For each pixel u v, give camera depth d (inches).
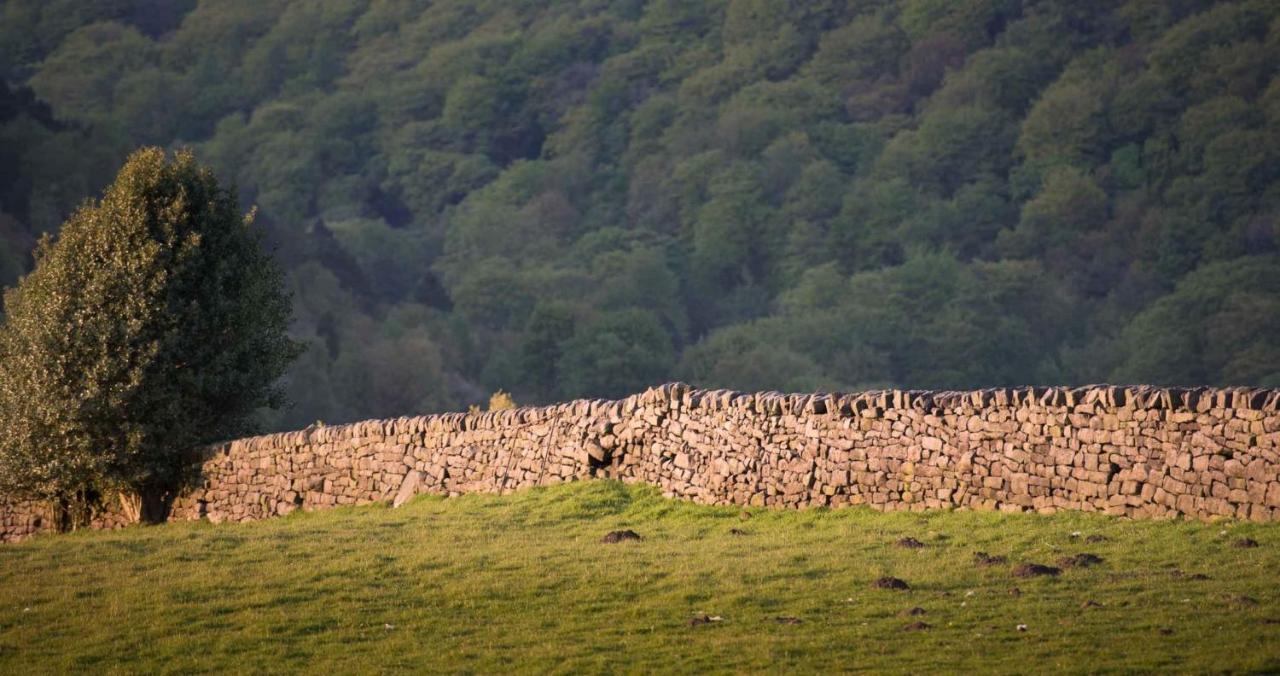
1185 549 2812.5
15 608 2952.8
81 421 4640.8
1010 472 3287.4
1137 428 3112.7
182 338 4783.5
